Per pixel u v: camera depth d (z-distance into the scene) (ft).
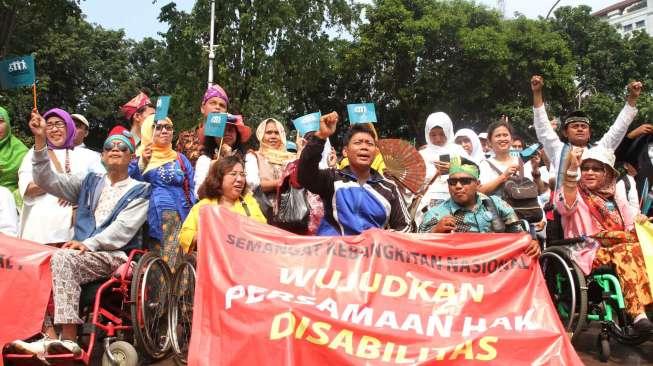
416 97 103.40
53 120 21.76
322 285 14.58
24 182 20.47
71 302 16.58
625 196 21.17
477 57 97.30
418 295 14.74
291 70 98.43
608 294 18.66
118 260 18.12
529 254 15.58
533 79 22.82
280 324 13.89
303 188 17.76
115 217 18.57
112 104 139.54
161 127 21.11
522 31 103.09
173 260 20.31
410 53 98.22
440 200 21.31
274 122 23.93
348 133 16.97
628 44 119.85
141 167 21.03
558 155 22.53
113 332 17.01
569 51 103.19
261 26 89.51
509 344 14.24
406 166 19.70
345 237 15.30
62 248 17.39
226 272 14.70
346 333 13.97
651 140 23.06
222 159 18.93
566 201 20.20
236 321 14.10
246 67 91.25
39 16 72.90
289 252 15.03
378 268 14.93
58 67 125.70
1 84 20.95
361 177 17.10
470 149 26.16
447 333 14.26
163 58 97.35
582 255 19.13
